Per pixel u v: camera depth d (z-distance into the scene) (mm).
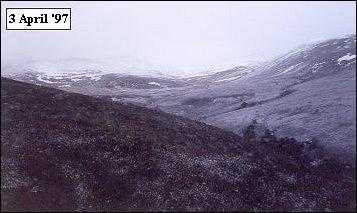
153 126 59375
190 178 46625
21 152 44594
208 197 43562
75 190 40781
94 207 38906
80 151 47375
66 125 52875
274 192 47594
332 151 63281
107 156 47875
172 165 48750
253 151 60000
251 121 84438
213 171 49594
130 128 55969
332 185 52625
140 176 45125
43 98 59750
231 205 42844
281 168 55375
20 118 52156
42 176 41375
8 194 38031
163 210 39969
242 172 51156
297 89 106500
